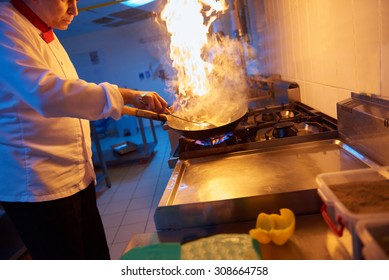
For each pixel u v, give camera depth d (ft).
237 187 2.74
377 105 2.80
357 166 2.75
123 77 16.98
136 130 16.76
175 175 3.13
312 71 4.60
